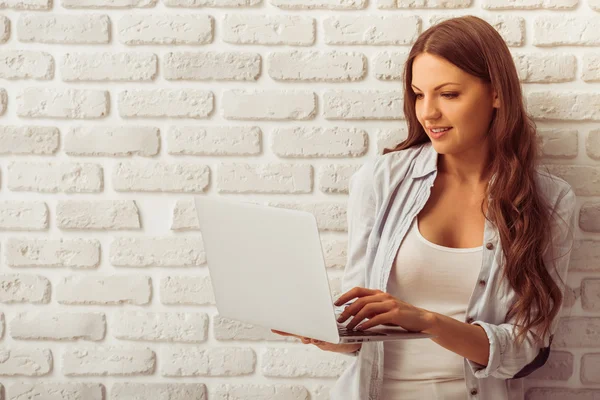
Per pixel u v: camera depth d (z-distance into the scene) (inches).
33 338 72.2
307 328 49.9
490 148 61.1
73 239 71.6
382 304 52.1
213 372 72.1
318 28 68.9
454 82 56.9
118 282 71.7
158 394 72.5
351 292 55.0
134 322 71.9
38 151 70.7
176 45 69.6
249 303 52.7
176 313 71.9
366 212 63.8
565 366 70.6
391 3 68.1
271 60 69.1
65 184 71.0
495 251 58.9
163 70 69.8
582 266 69.6
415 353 60.4
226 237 51.6
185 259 71.2
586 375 70.5
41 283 71.9
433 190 62.2
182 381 72.5
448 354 59.9
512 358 57.4
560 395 70.7
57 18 69.5
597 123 68.5
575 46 68.1
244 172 70.3
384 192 63.1
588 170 68.7
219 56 69.2
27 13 69.6
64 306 72.3
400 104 68.9
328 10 68.6
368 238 63.5
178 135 70.2
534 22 67.9
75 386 72.3
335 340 48.4
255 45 69.3
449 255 59.2
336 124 69.7
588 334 70.3
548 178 62.7
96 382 72.4
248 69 69.2
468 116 57.4
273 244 48.8
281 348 71.9
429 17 68.2
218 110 70.1
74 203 71.2
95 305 72.3
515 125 59.4
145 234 71.5
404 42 68.3
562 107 68.2
